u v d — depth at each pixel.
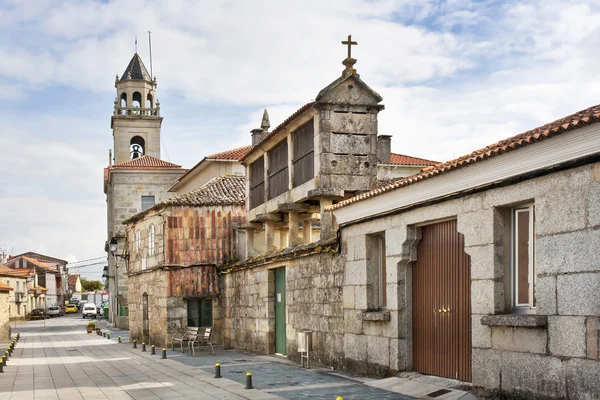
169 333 27.31
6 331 38.97
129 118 60.91
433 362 13.01
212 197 28.94
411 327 13.84
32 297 95.56
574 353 9.08
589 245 8.91
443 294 12.78
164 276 27.59
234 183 30.97
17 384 16.11
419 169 38.25
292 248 20.03
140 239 32.00
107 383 15.99
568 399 9.14
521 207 10.70
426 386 12.41
